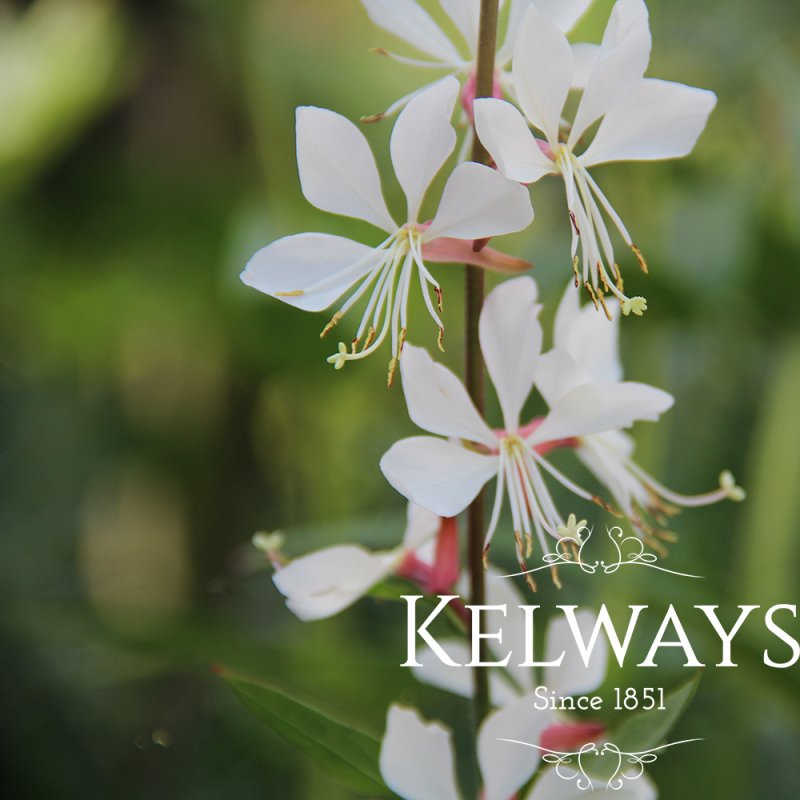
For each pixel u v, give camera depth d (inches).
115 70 15.6
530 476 7.4
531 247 12.9
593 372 7.8
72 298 15.7
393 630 13.8
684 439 14.5
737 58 15.5
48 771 14.6
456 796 7.4
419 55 14.3
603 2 11.0
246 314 12.3
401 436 15.4
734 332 13.1
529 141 6.9
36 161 15.0
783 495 11.9
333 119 7.1
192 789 14.4
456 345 12.9
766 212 12.1
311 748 7.6
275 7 14.3
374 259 7.1
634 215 13.1
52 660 14.9
